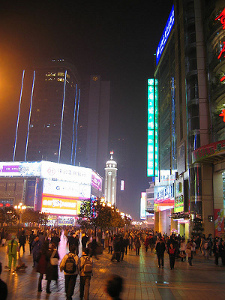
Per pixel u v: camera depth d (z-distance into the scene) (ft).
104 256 84.84
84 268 29.45
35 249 52.11
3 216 208.85
